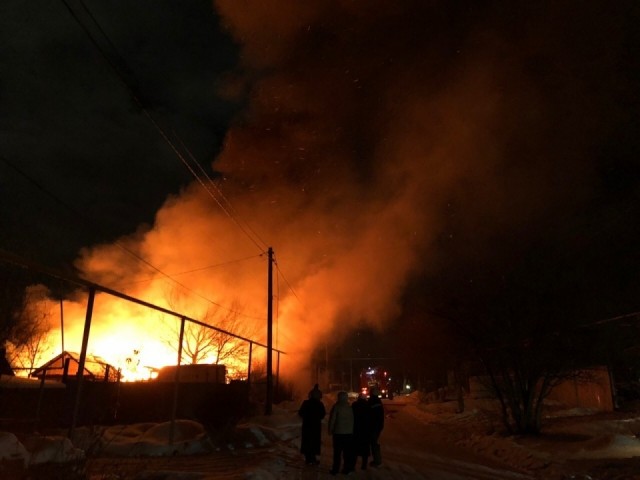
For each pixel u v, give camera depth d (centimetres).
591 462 1271
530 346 1822
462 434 2006
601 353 2359
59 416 1686
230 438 1443
